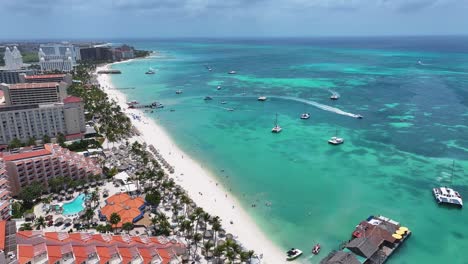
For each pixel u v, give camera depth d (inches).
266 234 4692.4
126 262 3348.9
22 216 4761.3
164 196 5492.1
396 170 6638.8
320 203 5497.1
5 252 2920.8
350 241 4328.3
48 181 5492.1
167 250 3855.8
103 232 4407.0
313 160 7170.3
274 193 5816.9
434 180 6205.7
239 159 7273.6
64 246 3211.1
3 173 5068.9
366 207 5364.2
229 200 5561.0
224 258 4087.1
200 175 6466.5
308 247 4431.6
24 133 7632.9
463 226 4864.7
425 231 4753.9
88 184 5797.2
